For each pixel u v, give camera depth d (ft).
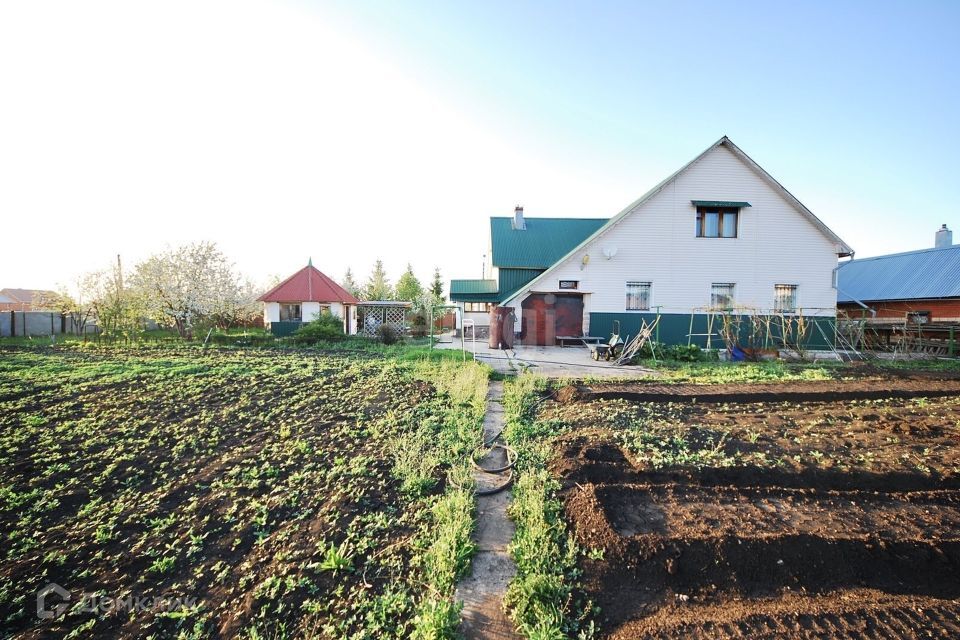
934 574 10.44
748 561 10.61
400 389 27.91
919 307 63.93
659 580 10.32
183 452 17.74
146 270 71.46
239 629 9.10
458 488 14.47
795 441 18.04
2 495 14.16
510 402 24.82
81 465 16.47
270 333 77.92
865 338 59.36
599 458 16.51
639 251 56.54
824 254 56.08
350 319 93.40
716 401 25.48
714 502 13.17
